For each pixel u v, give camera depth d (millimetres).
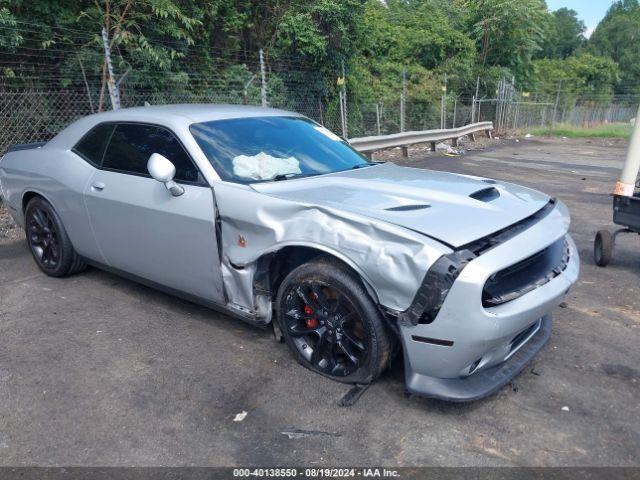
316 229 2861
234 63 12531
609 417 2797
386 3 26016
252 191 3170
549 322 3447
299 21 13062
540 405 2895
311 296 3061
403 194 3158
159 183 3588
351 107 15438
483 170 11891
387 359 2895
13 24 7887
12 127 8461
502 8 25766
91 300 4297
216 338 3652
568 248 3379
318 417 2783
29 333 3736
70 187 4227
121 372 3232
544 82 36094
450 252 2523
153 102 10109
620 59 63594
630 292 4582
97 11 9250
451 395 2670
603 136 24578
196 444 2596
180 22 10641
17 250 5656
